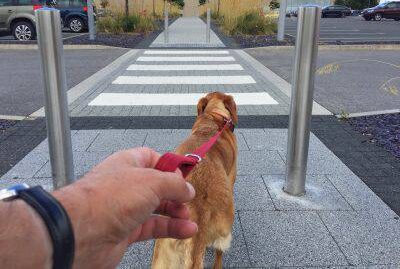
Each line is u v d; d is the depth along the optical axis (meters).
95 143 5.39
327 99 8.10
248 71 11.07
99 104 7.43
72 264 0.60
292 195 3.97
